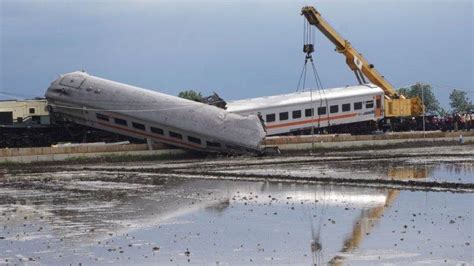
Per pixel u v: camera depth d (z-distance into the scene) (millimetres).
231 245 30828
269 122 108750
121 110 93312
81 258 28781
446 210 38500
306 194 46812
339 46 123438
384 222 35250
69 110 96250
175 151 91125
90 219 38281
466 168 63375
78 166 76375
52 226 36188
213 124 89625
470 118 128250
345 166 68375
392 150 93500
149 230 34656
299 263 27312
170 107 91562
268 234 33062
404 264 26609
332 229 33812
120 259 28516
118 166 75188
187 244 31188
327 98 114562
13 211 41781
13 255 29453
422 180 52625
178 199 45906
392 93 126938
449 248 29016
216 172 64250
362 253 28594
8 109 97062
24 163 79312
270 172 63469
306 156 85062
